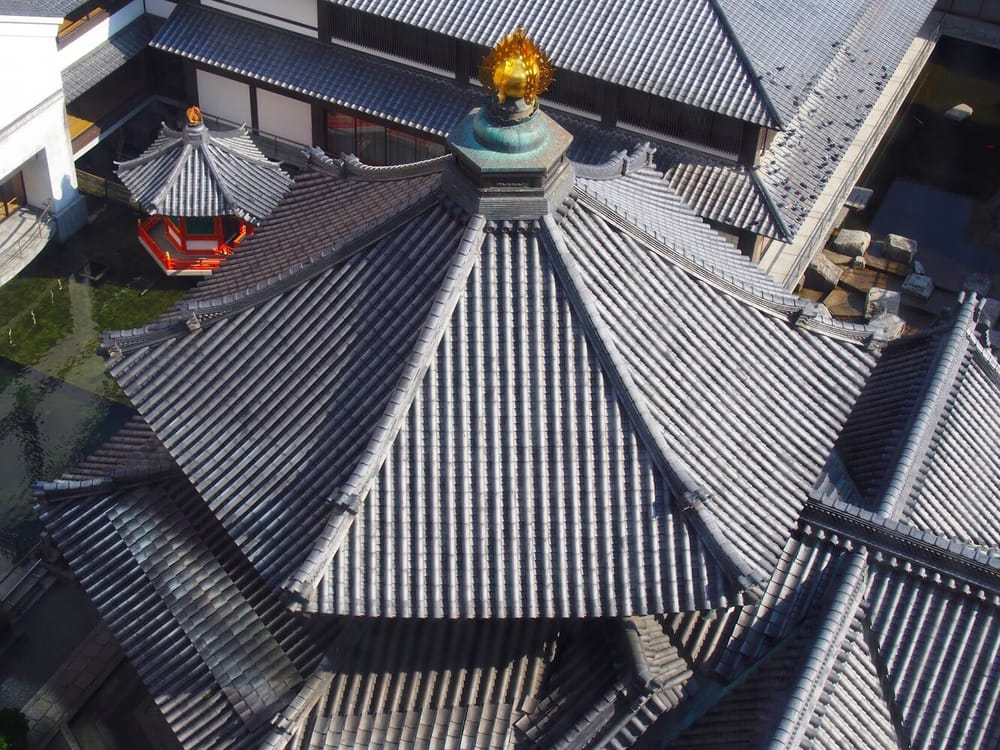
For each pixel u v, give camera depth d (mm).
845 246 51875
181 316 23734
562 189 22234
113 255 50406
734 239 44688
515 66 20656
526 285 21953
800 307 24766
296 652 23406
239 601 24438
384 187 26031
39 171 49062
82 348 46281
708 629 24359
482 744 22719
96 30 50844
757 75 41375
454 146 21641
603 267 22750
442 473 21141
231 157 47062
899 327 47812
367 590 20438
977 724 23766
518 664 23281
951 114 62469
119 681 33938
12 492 40344
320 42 49656
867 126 57125
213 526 25562
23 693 33844
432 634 23266
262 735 22500
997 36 66688
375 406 21812
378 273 23031
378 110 47906
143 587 25188
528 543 20953
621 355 22141
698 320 23672
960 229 55562
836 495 26672
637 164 27812
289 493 21688
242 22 50844
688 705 24141
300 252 25250
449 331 21734
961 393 30234
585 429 21547
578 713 22703
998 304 50094
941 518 27969
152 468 26141
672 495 21266
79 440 42594
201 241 48312
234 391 23109
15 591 36562
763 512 22422
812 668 23000
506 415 21469
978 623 24359
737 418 23188
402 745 22594
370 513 20828
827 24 45969
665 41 42781
